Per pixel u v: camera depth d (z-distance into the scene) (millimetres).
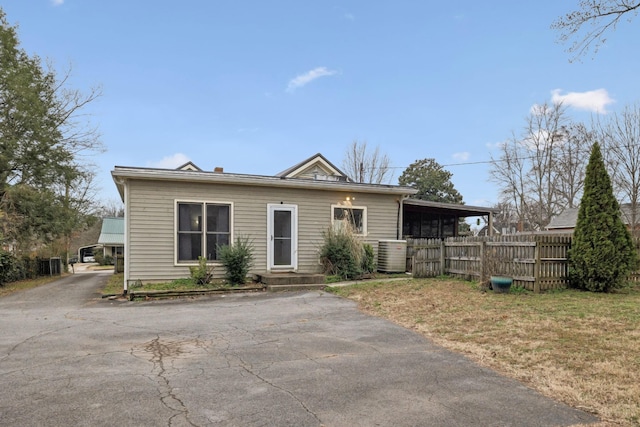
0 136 17641
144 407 3131
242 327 6078
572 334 5020
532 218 30672
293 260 11602
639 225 20328
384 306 7566
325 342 5184
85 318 6816
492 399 3301
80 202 22500
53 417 2955
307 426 2812
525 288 8492
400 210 13141
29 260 18766
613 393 3320
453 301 7543
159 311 7430
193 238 10617
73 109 20625
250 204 11211
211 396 3357
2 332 5785
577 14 7305
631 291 8359
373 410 3088
